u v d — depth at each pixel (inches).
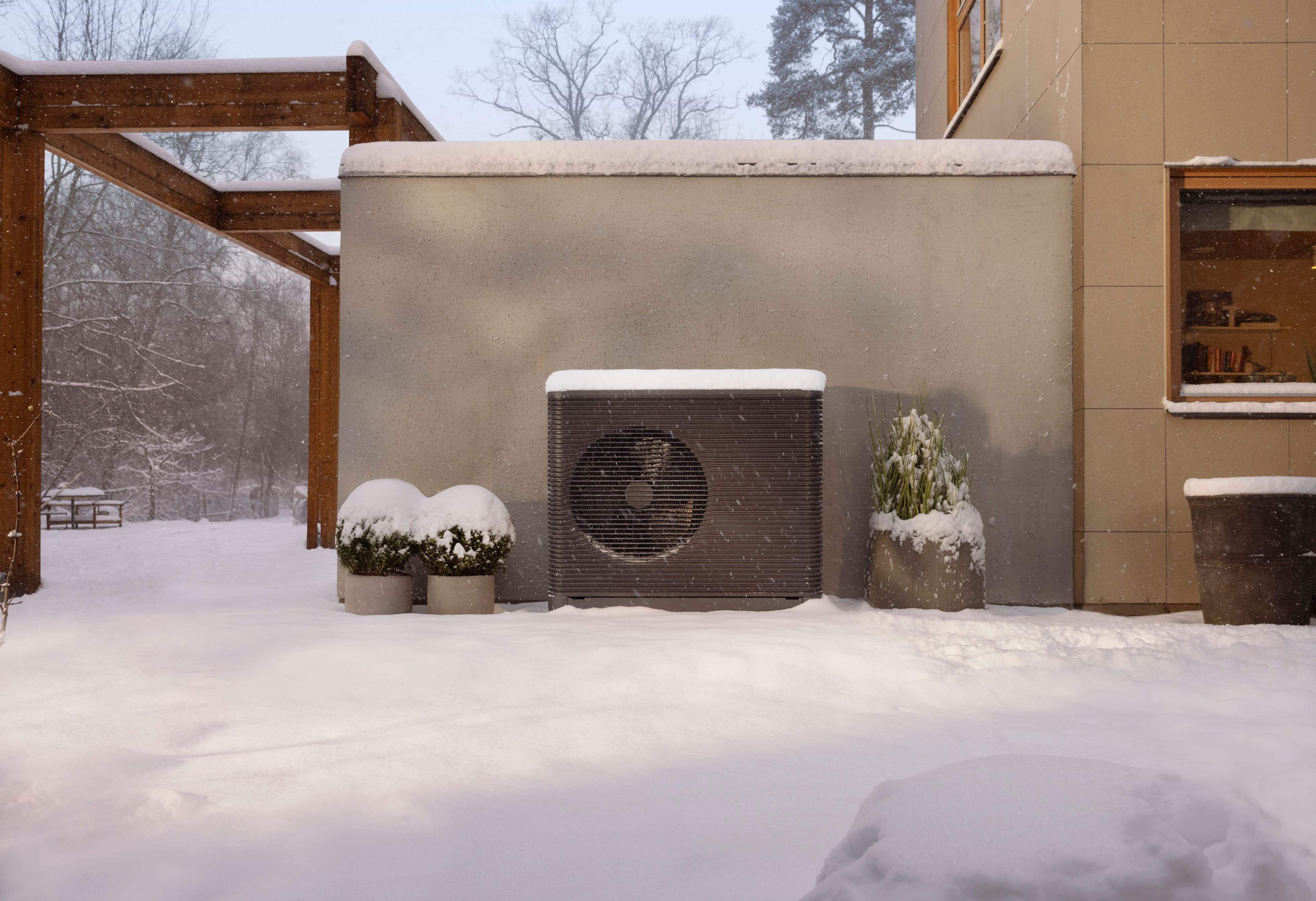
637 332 251.8
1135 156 245.4
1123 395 243.4
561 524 220.1
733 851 81.4
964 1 391.5
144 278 933.8
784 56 1003.9
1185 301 249.4
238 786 99.5
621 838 84.9
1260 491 205.5
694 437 219.9
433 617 207.8
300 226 412.8
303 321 1225.4
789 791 97.9
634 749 113.7
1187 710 131.0
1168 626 187.3
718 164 252.2
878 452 249.1
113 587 297.0
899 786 62.7
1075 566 247.0
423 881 75.9
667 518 220.8
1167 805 54.8
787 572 218.1
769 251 252.5
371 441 250.2
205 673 147.6
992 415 250.4
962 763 65.3
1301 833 80.0
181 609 235.3
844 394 251.1
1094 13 247.4
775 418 219.8
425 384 250.7
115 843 83.6
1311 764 102.0
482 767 106.6
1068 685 143.9
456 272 251.6
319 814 91.3
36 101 283.4
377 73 294.4
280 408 1207.6
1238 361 248.5
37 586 281.1
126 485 976.9
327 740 117.0
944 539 223.8
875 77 960.9
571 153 251.8
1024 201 251.0
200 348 1001.5
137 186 347.9
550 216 252.4
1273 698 131.9
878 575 228.7
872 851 54.5
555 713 129.2
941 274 251.8
